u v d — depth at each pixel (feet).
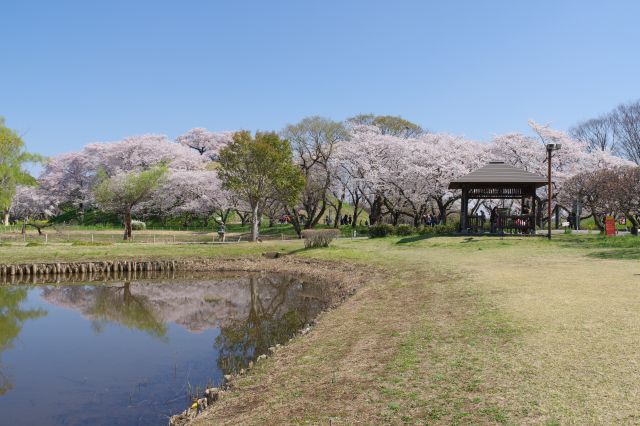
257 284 68.64
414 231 102.06
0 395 26.91
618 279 37.35
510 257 58.23
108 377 29.89
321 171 146.41
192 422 18.12
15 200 196.13
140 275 79.66
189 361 33.06
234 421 17.25
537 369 18.28
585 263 49.03
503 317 26.73
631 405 14.66
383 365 20.90
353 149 135.64
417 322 28.32
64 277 77.97
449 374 18.76
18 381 29.35
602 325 23.57
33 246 100.01
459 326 26.16
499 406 15.35
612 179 81.30
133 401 25.45
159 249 95.61
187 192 173.47
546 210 142.92
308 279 68.18
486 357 20.31
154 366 32.12
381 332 27.09
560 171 122.01
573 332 22.68
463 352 21.35
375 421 15.38
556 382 16.87
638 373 17.15
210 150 239.91
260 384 21.06
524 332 23.35
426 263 57.31
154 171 131.95
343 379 19.81
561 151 121.39
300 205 170.81
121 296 62.54
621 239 69.92
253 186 112.27
